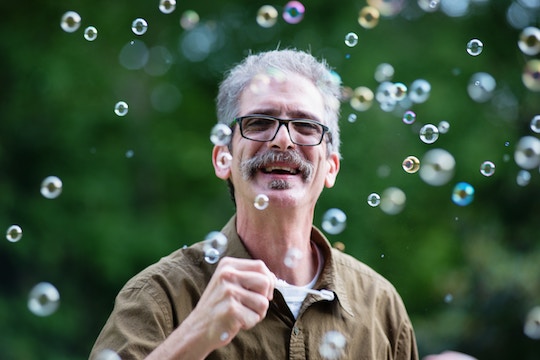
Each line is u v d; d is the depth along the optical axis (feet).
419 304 28.58
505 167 28.53
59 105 29.12
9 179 29.17
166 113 31.35
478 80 13.89
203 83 31.76
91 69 29.14
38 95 28.91
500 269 26.40
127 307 8.73
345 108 27.40
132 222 29.09
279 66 9.43
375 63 27.81
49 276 29.14
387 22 28.86
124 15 30.07
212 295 7.72
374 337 9.41
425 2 12.28
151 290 8.82
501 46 30.35
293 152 9.03
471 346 25.31
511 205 28.91
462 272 28.50
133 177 29.89
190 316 7.79
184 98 31.55
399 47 28.53
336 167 10.23
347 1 29.07
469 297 26.68
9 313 27.96
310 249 9.62
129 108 30.01
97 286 29.76
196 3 30.86
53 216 28.66
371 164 27.48
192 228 29.84
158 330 8.59
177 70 31.14
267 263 9.25
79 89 29.27
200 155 30.19
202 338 7.63
